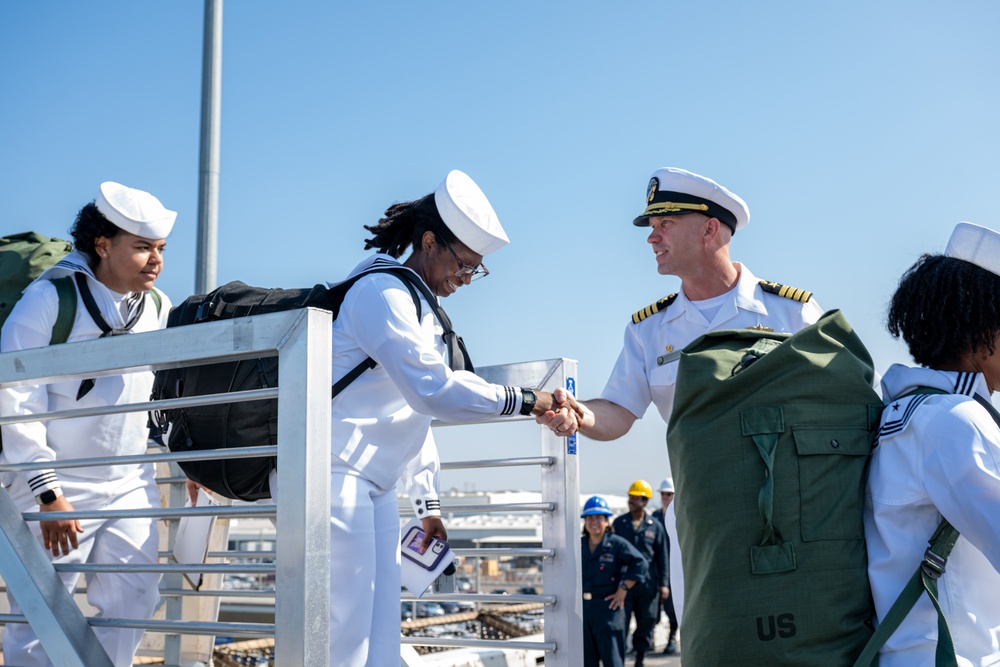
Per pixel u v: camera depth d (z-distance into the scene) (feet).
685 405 8.07
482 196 10.55
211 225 23.16
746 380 7.74
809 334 7.94
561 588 13.55
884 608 7.20
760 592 7.35
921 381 7.66
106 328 11.77
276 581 7.73
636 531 40.34
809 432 7.54
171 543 15.55
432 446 11.80
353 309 9.68
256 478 9.62
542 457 13.80
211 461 9.65
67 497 11.60
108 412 9.02
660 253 12.07
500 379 14.21
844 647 7.18
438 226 10.37
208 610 15.96
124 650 11.85
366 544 9.50
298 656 7.55
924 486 7.11
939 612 6.79
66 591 9.69
